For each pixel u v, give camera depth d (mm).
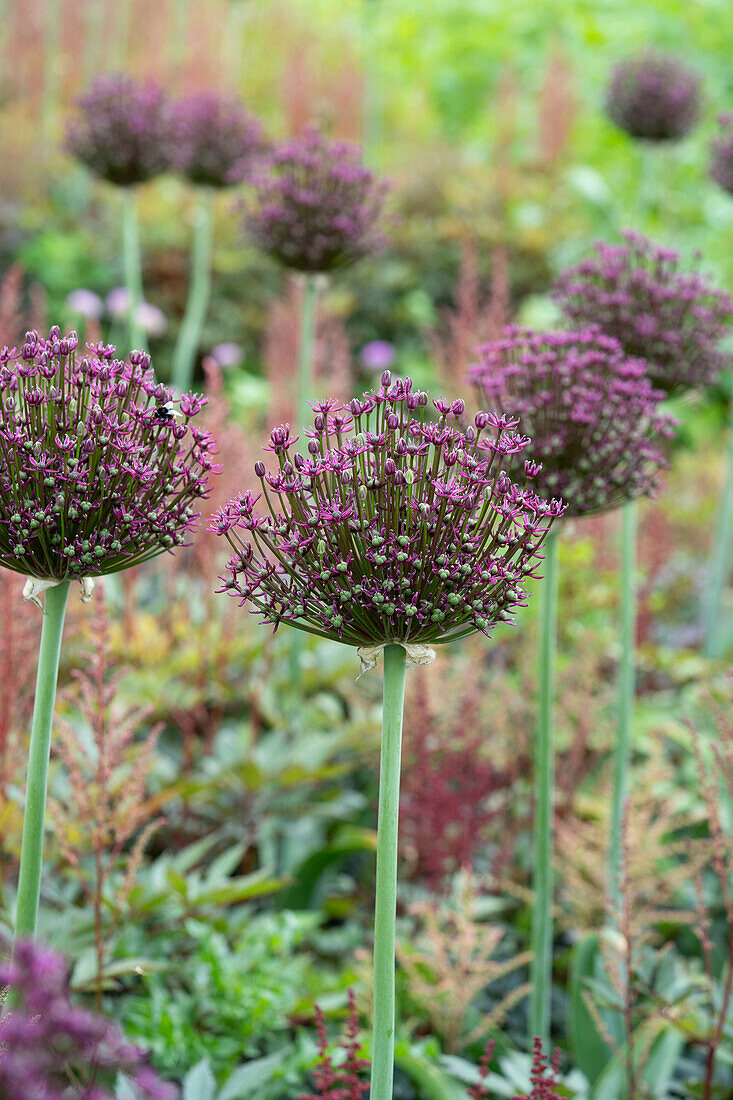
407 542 1459
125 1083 1748
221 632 3502
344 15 11719
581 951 2777
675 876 2936
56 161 9250
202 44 9625
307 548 1524
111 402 1645
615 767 3027
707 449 6906
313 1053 2436
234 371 7508
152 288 8281
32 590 1602
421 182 9195
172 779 3225
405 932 3146
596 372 2352
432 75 11180
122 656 3406
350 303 8203
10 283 3980
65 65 9906
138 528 1598
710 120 9320
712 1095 2562
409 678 3131
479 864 3566
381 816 1577
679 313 2822
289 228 3465
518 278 8727
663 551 4652
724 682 4242
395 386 1542
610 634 4277
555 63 9461
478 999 3098
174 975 2709
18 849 2594
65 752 2332
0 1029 1062
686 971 3027
